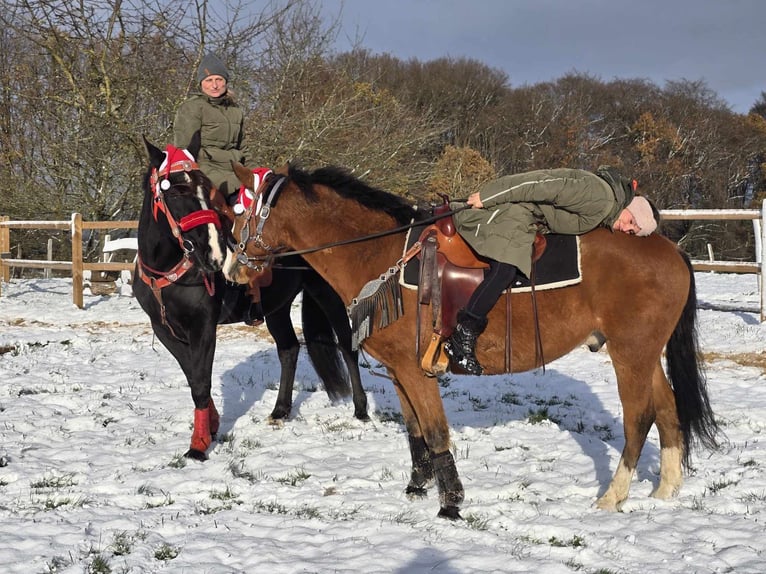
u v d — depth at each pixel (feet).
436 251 14.02
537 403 23.52
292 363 21.40
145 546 12.75
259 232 14.92
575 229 13.89
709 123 139.44
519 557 12.26
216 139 19.03
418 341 14.01
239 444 19.16
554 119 136.87
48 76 60.18
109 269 47.06
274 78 60.18
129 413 22.09
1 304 45.60
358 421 21.22
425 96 129.49
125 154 58.80
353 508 14.73
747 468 16.58
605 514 14.21
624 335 13.85
